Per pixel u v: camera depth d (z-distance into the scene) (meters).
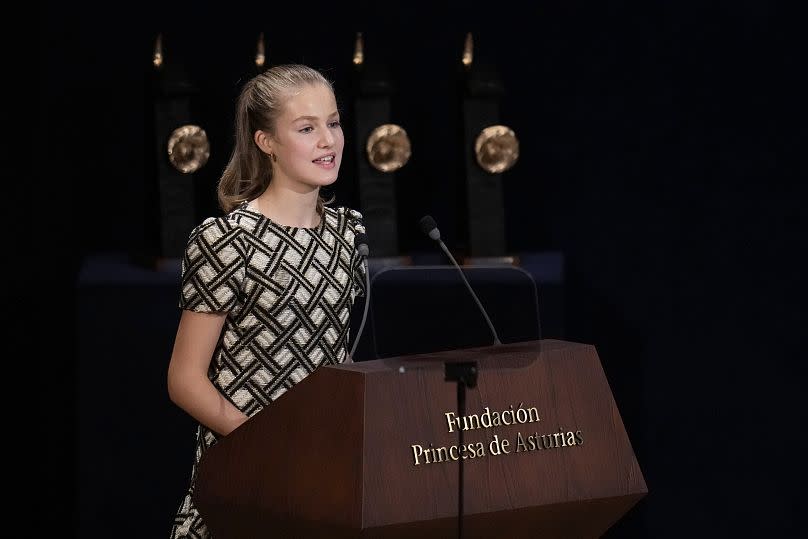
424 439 7.66
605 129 17.11
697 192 17.05
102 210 16.88
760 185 16.94
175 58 15.12
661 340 17.25
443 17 17.08
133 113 16.78
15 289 16.80
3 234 16.70
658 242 17.17
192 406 9.32
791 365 17.05
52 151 16.72
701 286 17.14
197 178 16.62
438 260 15.79
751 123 16.88
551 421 8.08
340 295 9.81
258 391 9.48
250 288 9.43
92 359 14.23
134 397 14.28
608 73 17.03
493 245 15.41
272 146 9.59
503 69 17.11
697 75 16.91
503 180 17.28
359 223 10.23
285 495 7.84
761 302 17.05
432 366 7.80
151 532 14.46
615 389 17.39
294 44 16.97
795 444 17.09
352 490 7.46
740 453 17.22
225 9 16.80
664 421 17.30
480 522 7.77
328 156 9.52
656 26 16.92
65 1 16.55
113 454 14.34
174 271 14.79
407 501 7.54
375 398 7.57
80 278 14.44
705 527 17.34
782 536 17.20
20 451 17.00
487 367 8.00
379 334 14.24
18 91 16.56
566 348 8.33
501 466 7.86
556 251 17.12
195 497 8.45
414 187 17.38
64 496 17.09
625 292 17.28
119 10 16.66
